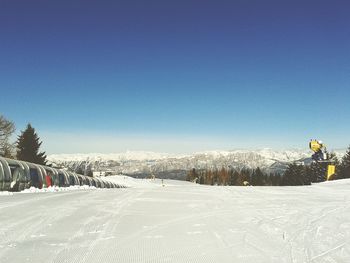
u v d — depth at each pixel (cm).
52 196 1512
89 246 695
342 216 1059
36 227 848
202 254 653
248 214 1089
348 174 6938
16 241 720
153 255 643
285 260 619
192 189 2066
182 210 1159
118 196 1563
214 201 1416
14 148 6319
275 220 989
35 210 1085
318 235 807
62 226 868
